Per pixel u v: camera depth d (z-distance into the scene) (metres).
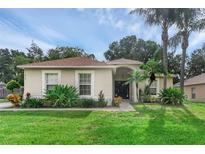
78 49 44.28
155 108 16.77
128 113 13.42
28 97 17.77
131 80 22.72
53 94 17.12
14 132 8.41
